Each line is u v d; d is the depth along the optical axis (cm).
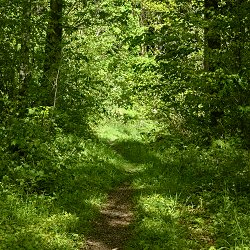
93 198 1166
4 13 1219
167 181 1326
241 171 1169
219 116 1193
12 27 1212
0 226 841
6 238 795
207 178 1250
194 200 1103
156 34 1250
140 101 1766
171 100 1271
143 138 1431
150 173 1488
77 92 1636
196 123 1231
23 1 1202
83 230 933
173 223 957
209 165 1332
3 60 1230
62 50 1470
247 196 1070
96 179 1367
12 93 1248
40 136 1209
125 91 1834
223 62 1131
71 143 1549
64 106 1641
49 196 1061
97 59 2156
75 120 1778
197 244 845
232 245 820
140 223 979
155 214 1022
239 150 1199
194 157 1434
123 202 1209
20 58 1230
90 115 2122
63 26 1479
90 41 2009
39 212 969
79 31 2033
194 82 1129
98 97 2083
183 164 1468
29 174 1088
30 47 1266
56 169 1167
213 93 1145
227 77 1052
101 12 1578
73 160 1460
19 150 1136
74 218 970
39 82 1391
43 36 1360
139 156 1902
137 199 1173
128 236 937
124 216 1080
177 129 1366
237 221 893
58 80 1459
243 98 1108
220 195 1098
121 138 2453
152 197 1157
